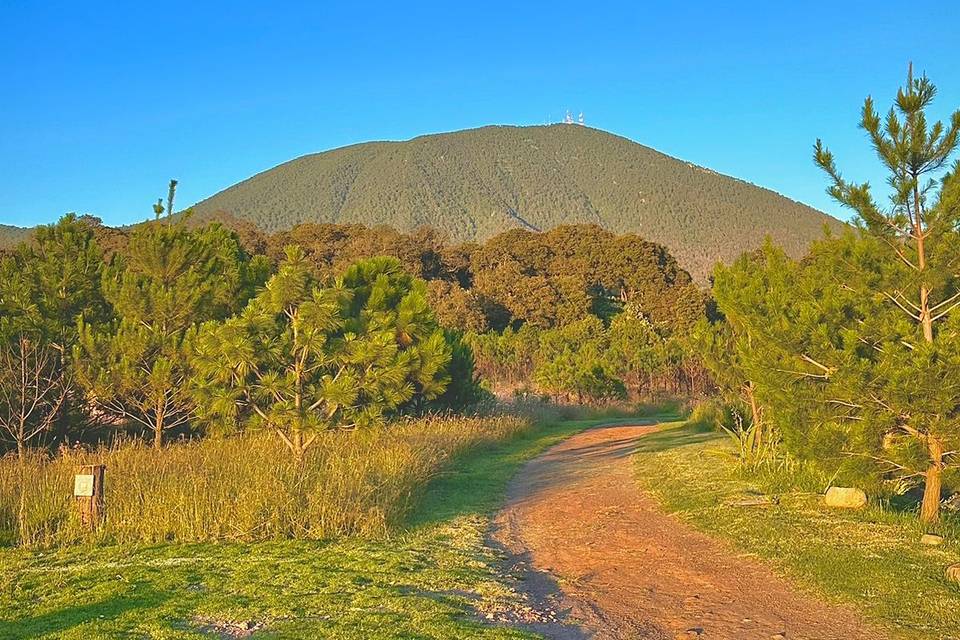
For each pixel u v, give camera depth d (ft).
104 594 22.77
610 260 254.27
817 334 31.17
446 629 19.99
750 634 20.86
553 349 144.25
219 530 31.19
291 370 40.11
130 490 33.06
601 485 47.85
